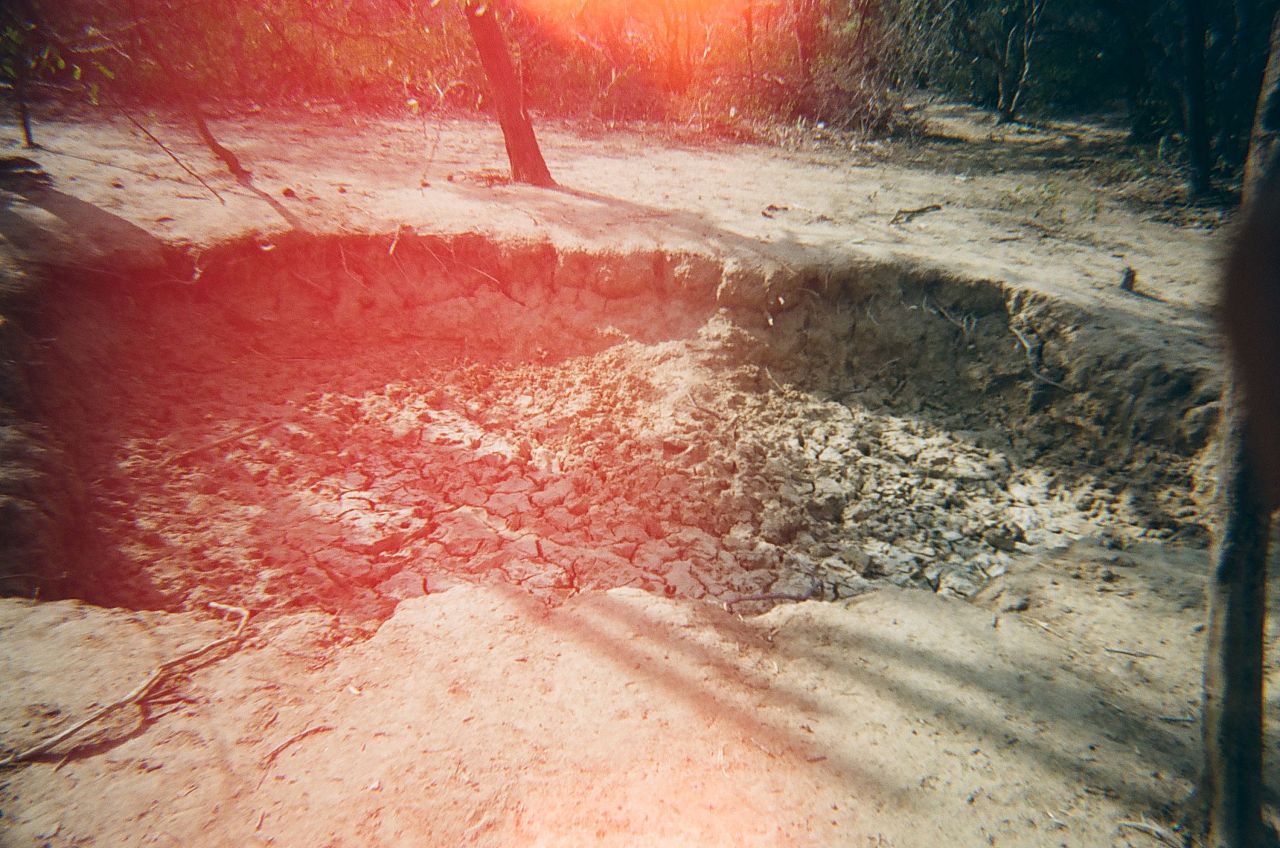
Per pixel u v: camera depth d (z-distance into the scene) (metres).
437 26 11.89
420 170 8.23
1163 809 2.58
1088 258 6.92
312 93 11.25
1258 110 1.95
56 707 2.69
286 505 4.47
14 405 4.10
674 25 15.01
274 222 6.13
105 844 2.24
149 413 4.86
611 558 4.32
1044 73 17.64
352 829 2.35
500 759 2.63
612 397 5.83
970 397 5.89
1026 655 3.40
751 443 5.45
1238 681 2.11
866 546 4.70
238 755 2.58
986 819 2.51
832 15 17.19
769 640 3.41
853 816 2.49
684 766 2.64
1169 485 4.88
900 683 3.15
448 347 6.14
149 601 3.63
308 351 5.79
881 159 11.93
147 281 5.41
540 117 12.41
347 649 3.18
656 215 7.34
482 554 4.25
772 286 6.29
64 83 9.12
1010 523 4.88
